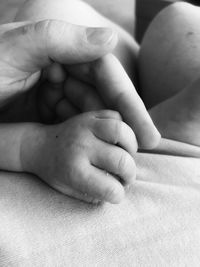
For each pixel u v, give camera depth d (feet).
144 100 1.13
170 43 1.08
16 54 0.90
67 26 0.87
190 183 0.88
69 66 0.93
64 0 1.13
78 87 0.95
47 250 0.77
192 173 0.90
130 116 0.84
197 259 0.79
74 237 0.79
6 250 0.76
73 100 0.97
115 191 0.79
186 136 0.94
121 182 0.82
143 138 0.84
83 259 0.77
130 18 2.62
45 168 0.84
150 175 0.90
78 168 0.79
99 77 0.88
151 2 1.74
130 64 1.18
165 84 1.05
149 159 0.92
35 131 0.87
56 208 0.82
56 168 0.81
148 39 1.16
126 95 0.85
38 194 0.84
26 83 0.98
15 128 0.89
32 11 1.09
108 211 0.83
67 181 0.80
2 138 0.88
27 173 0.89
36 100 1.04
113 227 0.81
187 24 1.09
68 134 0.82
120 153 0.79
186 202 0.85
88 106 0.92
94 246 0.78
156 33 1.14
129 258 0.77
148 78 1.12
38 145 0.86
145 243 0.79
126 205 0.84
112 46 0.87
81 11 1.14
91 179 0.79
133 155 0.88
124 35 1.26
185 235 0.81
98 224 0.81
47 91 1.00
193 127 0.93
